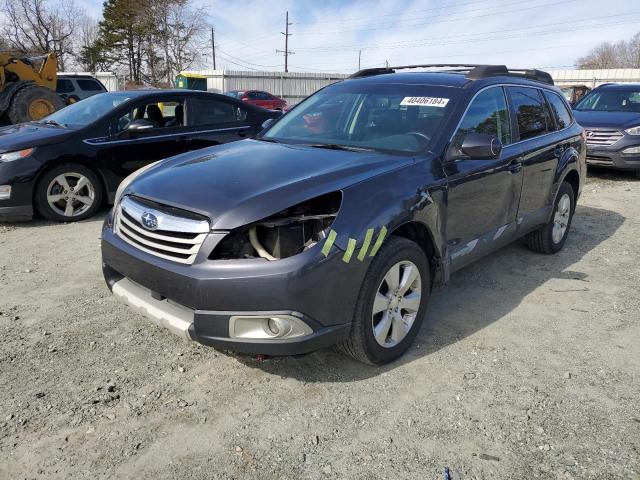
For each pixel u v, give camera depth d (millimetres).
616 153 9500
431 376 3271
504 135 4371
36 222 6473
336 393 3086
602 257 5512
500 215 4293
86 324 3824
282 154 3600
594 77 37469
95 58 57375
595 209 7613
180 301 2871
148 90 7344
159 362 3369
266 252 2797
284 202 2832
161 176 3355
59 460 2541
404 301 3354
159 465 2527
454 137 3760
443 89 4090
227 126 7629
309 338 2826
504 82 4508
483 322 4000
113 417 2848
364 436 2744
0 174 5988
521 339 3756
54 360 3363
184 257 2887
